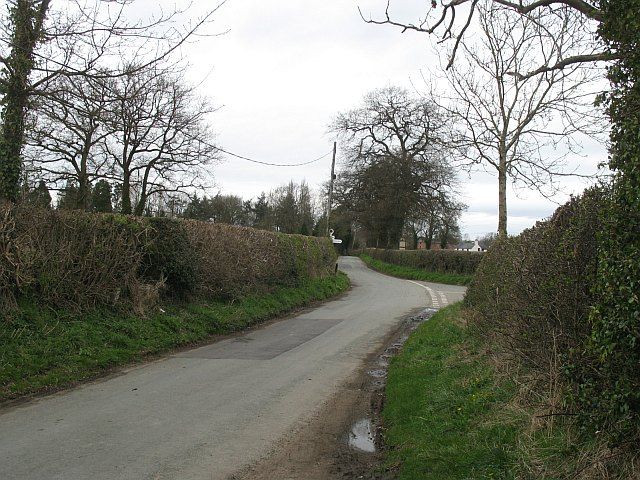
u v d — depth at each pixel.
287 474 4.93
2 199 9.63
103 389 7.54
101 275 10.59
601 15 4.45
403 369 8.78
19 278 8.91
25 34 9.85
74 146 24.20
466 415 5.67
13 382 7.27
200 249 13.89
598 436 3.93
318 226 73.19
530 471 4.03
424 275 34.81
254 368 9.28
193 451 5.33
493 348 7.54
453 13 6.49
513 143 13.06
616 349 3.62
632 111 3.89
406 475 4.66
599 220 4.34
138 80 12.55
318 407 7.17
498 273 8.28
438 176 44.56
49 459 4.94
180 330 11.52
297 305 18.89
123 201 28.52
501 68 12.80
